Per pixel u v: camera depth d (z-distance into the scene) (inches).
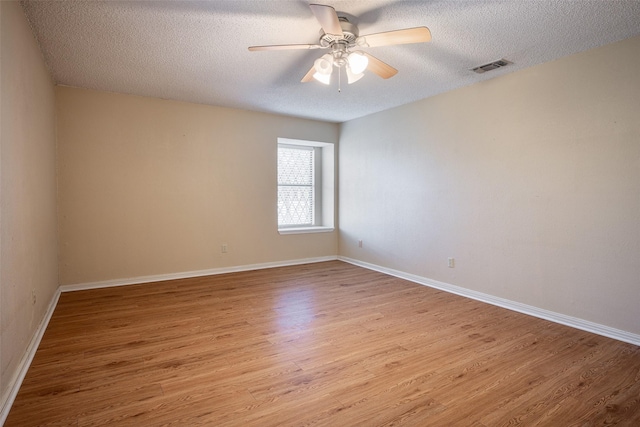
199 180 183.2
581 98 113.1
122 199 164.2
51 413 68.3
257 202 201.2
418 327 115.3
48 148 128.8
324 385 79.7
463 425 66.2
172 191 176.2
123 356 93.2
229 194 191.9
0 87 69.2
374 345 101.3
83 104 154.6
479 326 116.3
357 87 151.6
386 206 192.7
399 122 183.2
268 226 205.6
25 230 88.9
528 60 120.9
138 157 167.5
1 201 68.9
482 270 144.4
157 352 95.8
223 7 87.5
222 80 143.3
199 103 180.4
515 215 132.3
